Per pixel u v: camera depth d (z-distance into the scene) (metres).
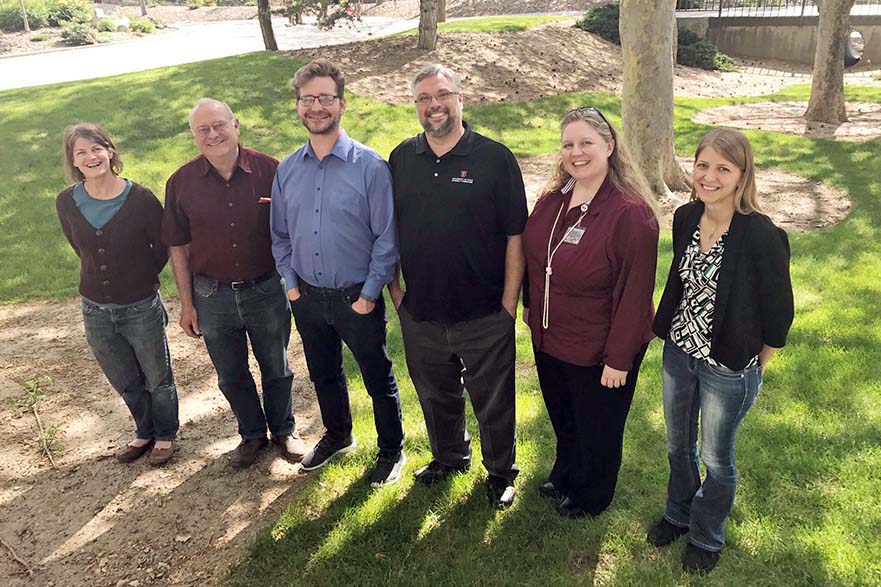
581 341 2.82
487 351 3.05
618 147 2.67
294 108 12.02
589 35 19.02
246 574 2.95
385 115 11.88
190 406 4.45
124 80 14.16
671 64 8.10
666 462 3.53
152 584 2.95
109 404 4.46
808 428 3.65
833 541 2.88
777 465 3.38
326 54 15.46
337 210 3.03
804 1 21.59
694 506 2.80
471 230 2.83
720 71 19.48
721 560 2.85
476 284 2.93
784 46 21.75
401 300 3.20
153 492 3.56
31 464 3.83
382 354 3.37
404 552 3.02
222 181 3.24
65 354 5.16
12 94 13.96
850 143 10.47
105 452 3.94
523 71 15.49
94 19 32.44
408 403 4.21
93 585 2.96
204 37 30.33
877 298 5.20
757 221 2.38
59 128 11.17
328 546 3.07
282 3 36.12
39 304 6.05
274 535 3.17
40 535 3.28
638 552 2.94
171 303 6.06
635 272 2.62
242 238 3.27
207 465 3.79
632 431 3.80
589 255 2.68
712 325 2.48
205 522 3.32
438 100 2.65
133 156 9.84
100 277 3.38
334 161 3.04
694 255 2.53
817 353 4.41
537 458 3.62
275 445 3.92
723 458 2.64
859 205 7.54
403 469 3.60
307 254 3.13
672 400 2.75
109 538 3.24
